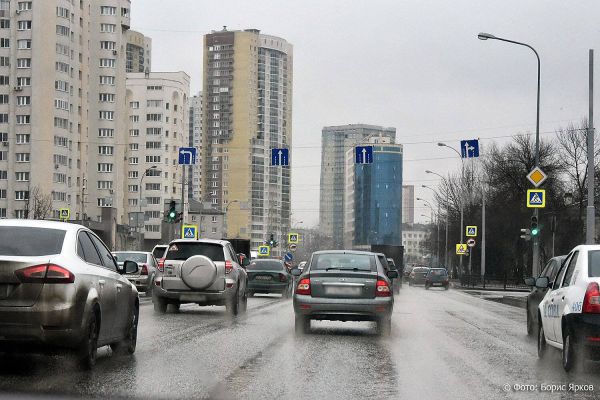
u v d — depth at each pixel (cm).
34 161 11225
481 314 2858
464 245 8088
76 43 12012
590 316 1142
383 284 1828
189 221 15250
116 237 11288
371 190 10156
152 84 15738
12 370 1138
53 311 1052
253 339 1692
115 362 1270
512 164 8394
